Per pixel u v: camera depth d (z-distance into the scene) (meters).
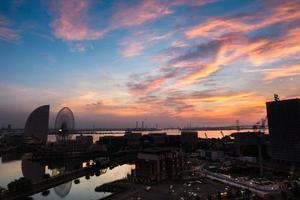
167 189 199.12
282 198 167.25
